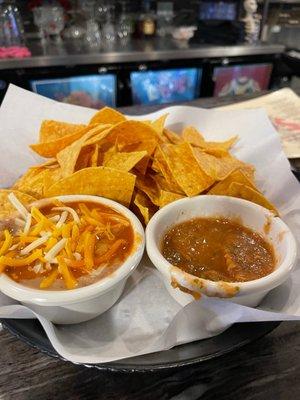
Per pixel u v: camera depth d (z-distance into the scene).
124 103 0.69
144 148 0.23
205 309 0.14
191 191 0.21
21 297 0.15
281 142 0.28
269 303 0.17
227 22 0.80
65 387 0.15
